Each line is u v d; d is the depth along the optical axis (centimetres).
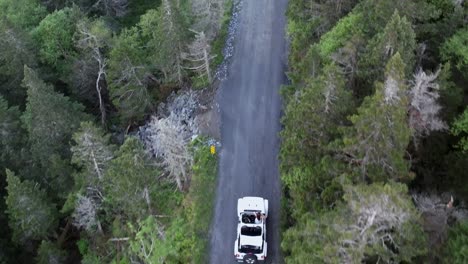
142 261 3619
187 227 3716
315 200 2791
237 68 4872
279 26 5231
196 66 4812
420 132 2841
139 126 4909
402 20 2764
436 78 2845
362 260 2395
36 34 5531
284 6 5428
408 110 2672
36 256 4309
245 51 5025
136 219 3750
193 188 3953
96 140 3678
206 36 4922
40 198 4019
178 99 4816
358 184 2334
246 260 3391
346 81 3061
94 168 3794
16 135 4659
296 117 2934
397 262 2217
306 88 3033
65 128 4397
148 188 3653
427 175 3053
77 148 3684
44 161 4397
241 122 4419
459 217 2461
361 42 3119
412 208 2145
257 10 5422
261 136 4294
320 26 3894
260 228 3441
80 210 3844
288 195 3791
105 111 5303
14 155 4606
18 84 5253
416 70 3088
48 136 4359
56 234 4328
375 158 2538
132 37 5162
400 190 2181
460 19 3170
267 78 4766
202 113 4575
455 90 2969
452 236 2302
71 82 5234
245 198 3681
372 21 3234
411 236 2162
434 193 2838
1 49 5053
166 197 3934
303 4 4188
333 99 2791
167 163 3906
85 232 4212
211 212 3797
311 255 2414
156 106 4909
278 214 3725
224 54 5016
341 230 2186
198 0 4778
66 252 4131
